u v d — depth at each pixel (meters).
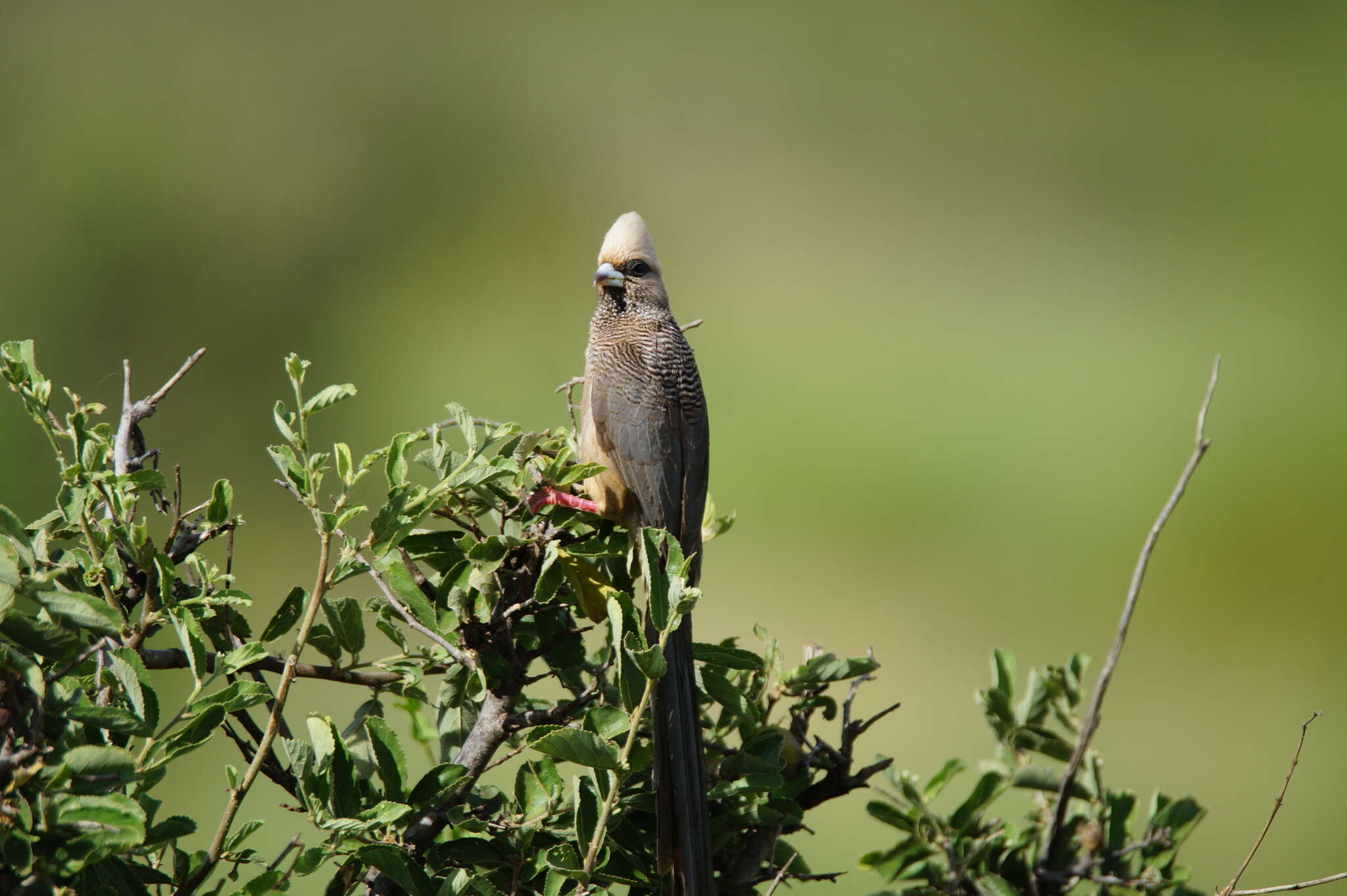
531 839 5.86
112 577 5.59
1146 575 23.92
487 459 6.34
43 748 4.39
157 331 31.70
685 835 6.07
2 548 4.43
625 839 6.43
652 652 5.30
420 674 6.25
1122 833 7.40
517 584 6.44
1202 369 30.20
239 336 32.19
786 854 7.01
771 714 7.66
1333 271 35.22
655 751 6.20
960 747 17.06
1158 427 27.78
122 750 4.54
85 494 5.50
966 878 7.14
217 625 6.00
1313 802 17.03
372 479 24.16
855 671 6.83
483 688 5.97
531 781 5.99
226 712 5.13
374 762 6.21
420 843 5.79
